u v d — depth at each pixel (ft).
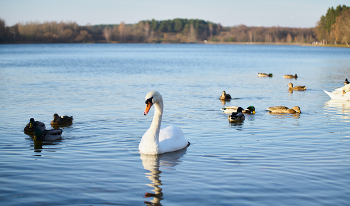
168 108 75.36
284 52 466.29
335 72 173.47
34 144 47.67
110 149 45.19
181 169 37.58
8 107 74.69
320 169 37.19
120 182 34.14
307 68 200.34
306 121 62.28
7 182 34.14
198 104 80.84
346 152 43.14
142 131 54.80
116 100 85.20
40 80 129.08
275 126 58.44
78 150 44.80
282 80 137.49
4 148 45.80
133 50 538.06
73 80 130.31
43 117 65.16
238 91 105.19
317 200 30.07
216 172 36.52
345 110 73.20
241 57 335.88
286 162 39.52
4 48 550.77
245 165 38.63
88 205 29.35
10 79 131.75
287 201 29.89
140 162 40.01
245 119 64.64
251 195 30.99
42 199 30.48
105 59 286.87
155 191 31.96
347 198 30.40
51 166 38.68
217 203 29.50
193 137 51.52
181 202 29.76
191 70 181.27
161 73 162.71
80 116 65.98
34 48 558.97
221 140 49.62
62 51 454.81
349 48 576.61
